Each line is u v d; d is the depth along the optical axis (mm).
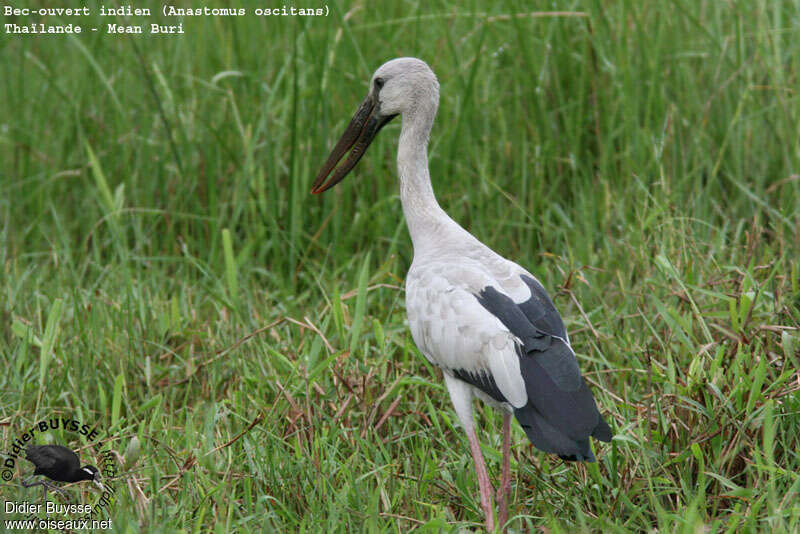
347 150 9523
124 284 11469
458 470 8047
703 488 7121
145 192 13328
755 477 7367
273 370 9469
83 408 9383
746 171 12000
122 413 9469
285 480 7672
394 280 11383
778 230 10523
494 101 13094
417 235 8711
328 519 7074
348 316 10125
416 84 8883
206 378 9766
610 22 13016
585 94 12961
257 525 7211
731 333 8352
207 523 7316
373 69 13438
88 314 10367
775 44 12203
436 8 13680
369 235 12648
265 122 12555
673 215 11211
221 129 13453
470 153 12805
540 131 12898
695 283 9406
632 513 7215
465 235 8406
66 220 13609
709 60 12797
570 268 10461
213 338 10336
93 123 14023
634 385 8945
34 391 9367
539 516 7707
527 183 12625
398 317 10648
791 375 7629
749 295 8492
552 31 13031
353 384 8992
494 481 8320
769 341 8484
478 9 13828
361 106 9352
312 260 12242
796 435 7605
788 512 6578
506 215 12273
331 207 12797
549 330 7301
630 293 9852
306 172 12711
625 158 12195
